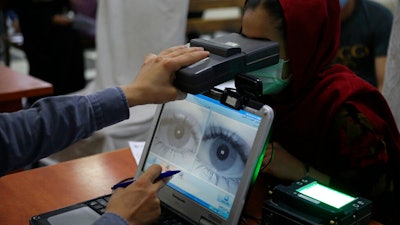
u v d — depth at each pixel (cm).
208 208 101
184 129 112
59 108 97
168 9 224
